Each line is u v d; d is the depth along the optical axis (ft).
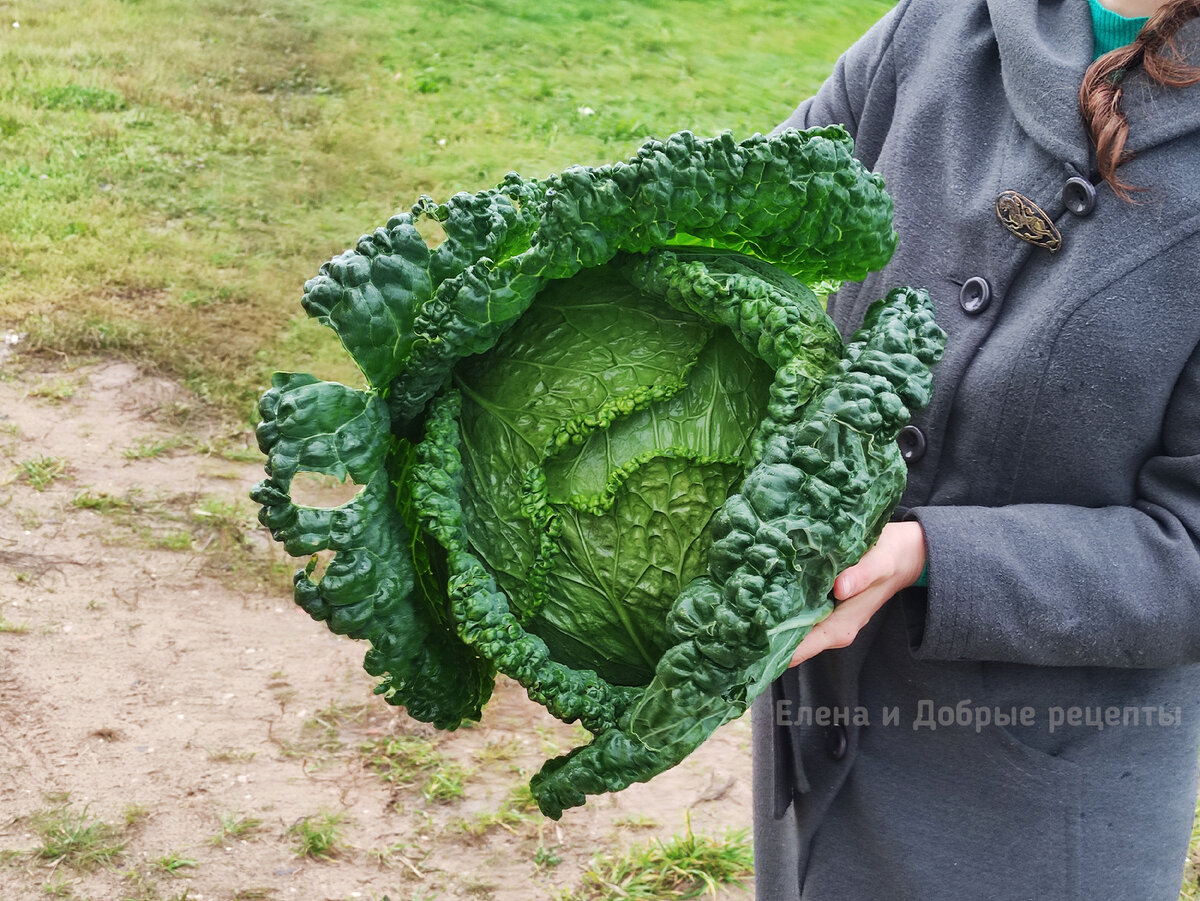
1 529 13.66
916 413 5.48
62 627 12.43
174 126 24.73
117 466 15.03
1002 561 4.88
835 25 35.04
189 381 16.89
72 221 20.51
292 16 31.60
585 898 9.97
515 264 4.63
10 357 16.90
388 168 23.47
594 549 4.92
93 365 17.04
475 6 33.40
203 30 30.12
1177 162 4.83
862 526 4.28
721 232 4.80
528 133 25.68
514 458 4.98
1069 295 4.92
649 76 29.55
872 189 4.88
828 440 4.21
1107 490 5.17
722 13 35.04
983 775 5.47
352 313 4.58
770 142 4.65
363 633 4.72
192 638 12.63
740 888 10.29
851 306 5.97
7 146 22.81
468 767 11.42
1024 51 5.19
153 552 13.74
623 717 4.60
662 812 11.12
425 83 27.81
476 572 4.70
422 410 4.98
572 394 4.97
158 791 10.61
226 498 14.74
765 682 4.40
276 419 4.45
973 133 5.50
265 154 24.03
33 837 9.92
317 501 12.55
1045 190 5.09
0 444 15.06
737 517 4.17
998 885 5.53
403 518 4.99
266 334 18.07
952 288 5.42
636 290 5.08
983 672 5.36
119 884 9.58
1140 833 5.45
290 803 10.70
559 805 4.64
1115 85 4.91
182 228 20.94
